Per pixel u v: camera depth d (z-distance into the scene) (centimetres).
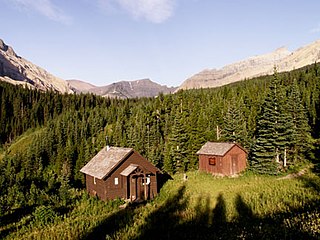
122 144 7112
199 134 5659
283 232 1720
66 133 9594
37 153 8231
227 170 4531
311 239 1545
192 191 3553
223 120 6669
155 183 3953
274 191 3002
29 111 13600
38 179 4619
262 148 4309
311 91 7706
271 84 4619
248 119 6256
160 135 7462
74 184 6072
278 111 4344
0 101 13300
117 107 12519
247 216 2395
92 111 12181
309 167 4009
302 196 2684
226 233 1955
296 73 12131
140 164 3912
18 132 12706
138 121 8494
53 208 2948
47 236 2194
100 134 9388
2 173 5769
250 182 3750
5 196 3394
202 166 4991
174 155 5509
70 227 2372
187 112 7900
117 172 3744
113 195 3681
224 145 4725
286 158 4462
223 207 2698
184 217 2530
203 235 2030
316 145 4616
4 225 2600
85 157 6650
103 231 2284
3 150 11050
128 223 2433
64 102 14550
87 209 3083
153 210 2866
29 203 3275
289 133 4262
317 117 5594
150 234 2142
